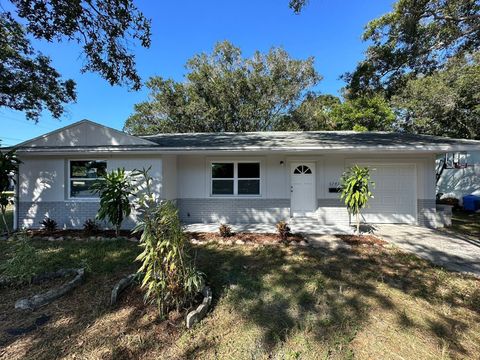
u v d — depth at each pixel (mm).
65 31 6375
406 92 17016
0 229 8602
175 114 22516
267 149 8016
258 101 22609
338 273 4672
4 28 8383
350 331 2977
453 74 14359
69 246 6328
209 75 22578
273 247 6254
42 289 3982
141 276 3855
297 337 2861
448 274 4648
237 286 4125
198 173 9594
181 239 3311
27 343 2768
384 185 9359
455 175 15258
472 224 9312
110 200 6949
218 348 2695
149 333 2910
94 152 8047
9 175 7523
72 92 10812
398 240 7016
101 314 3271
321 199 9234
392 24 7652
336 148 7961
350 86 9281
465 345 2764
